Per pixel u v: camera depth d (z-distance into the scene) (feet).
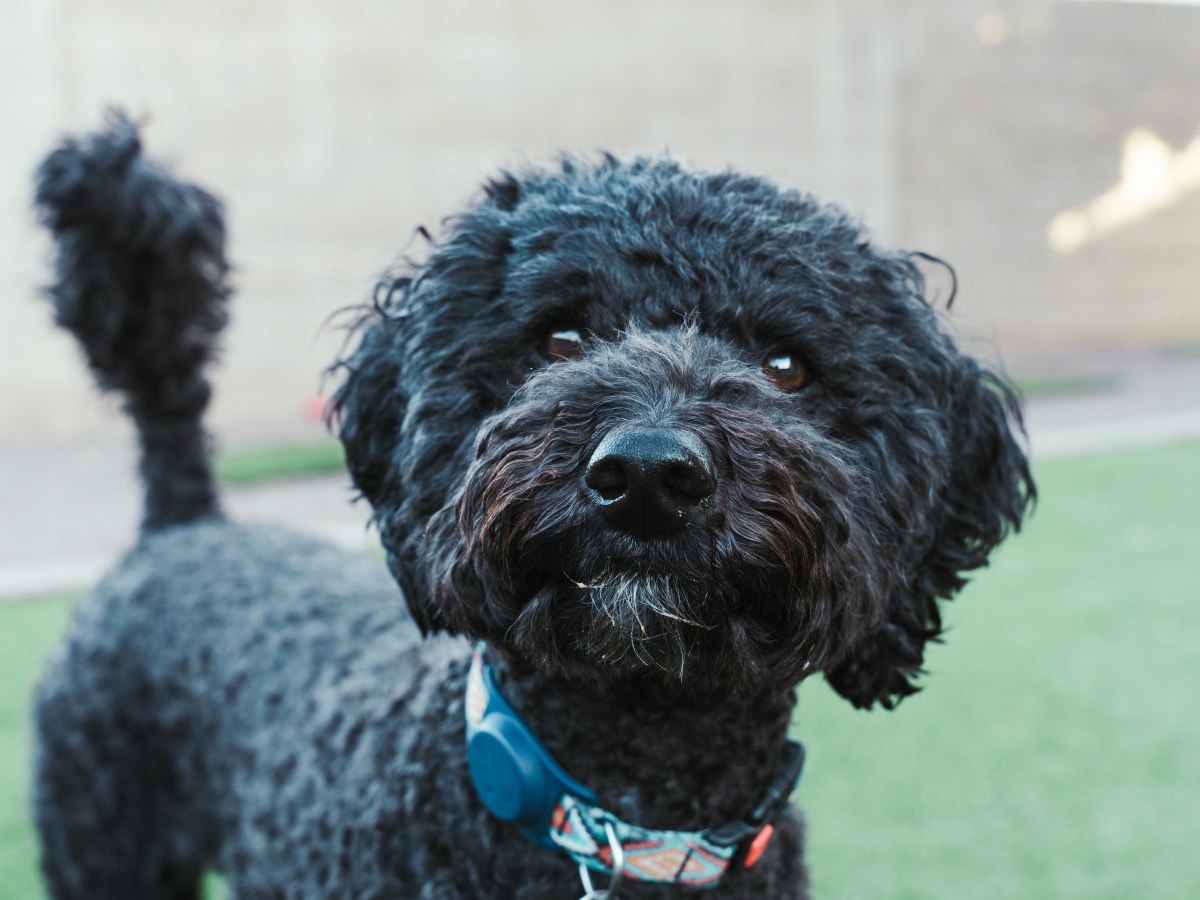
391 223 10.86
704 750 1.91
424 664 2.10
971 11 14.20
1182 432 8.52
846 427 1.94
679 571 1.63
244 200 10.41
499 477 1.67
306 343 10.65
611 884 1.82
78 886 2.66
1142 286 15.39
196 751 2.48
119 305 2.75
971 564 2.16
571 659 1.72
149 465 2.85
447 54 11.04
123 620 2.64
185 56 10.17
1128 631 4.54
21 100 9.50
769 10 12.40
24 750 3.67
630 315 1.87
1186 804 3.22
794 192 2.07
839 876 2.93
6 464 8.76
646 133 12.03
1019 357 14.12
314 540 2.77
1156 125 15.16
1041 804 3.22
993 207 14.51
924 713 3.79
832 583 1.76
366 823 1.99
